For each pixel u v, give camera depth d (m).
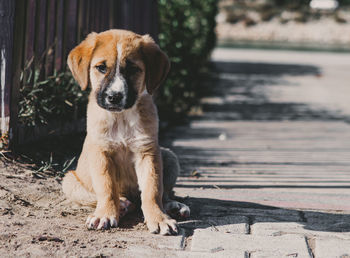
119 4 2.67
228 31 14.23
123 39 1.69
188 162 2.20
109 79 1.66
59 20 2.14
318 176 2.08
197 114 3.39
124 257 1.51
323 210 1.78
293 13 15.62
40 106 2.01
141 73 1.69
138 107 1.69
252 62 7.29
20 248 1.51
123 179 1.73
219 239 1.59
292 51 9.98
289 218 1.72
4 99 1.87
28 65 1.99
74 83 2.16
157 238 1.59
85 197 1.72
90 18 2.34
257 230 1.64
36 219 1.64
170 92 3.41
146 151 1.69
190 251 1.54
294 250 1.56
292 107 3.83
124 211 1.69
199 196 1.86
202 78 5.05
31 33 2.03
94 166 1.67
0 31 1.84
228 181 2.00
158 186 1.67
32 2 2.02
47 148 2.00
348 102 4.15
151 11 3.10
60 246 1.53
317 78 5.75
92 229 1.62
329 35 14.13
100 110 1.68
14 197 1.71
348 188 1.97
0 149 1.87
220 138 2.62
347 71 6.55
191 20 4.00
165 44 3.41
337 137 2.74
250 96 4.31
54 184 1.81
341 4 17.03
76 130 2.17
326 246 1.58
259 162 2.22
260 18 15.06
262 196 1.87
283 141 2.59
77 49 1.71
